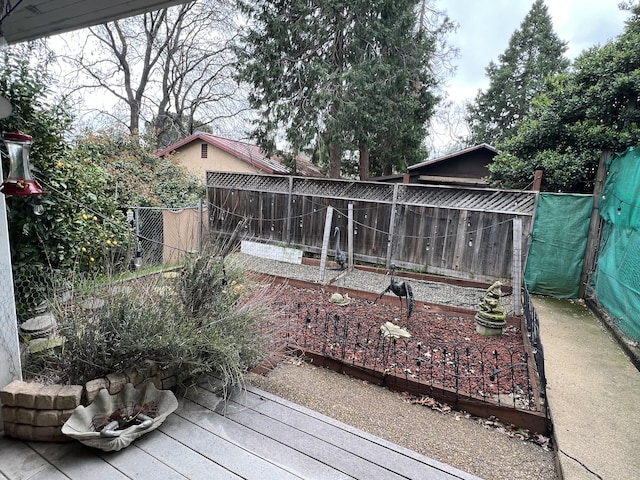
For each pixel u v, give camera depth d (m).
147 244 5.80
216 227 7.83
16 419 1.71
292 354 3.19
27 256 2.89
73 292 2.20
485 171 9.73
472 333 3.74
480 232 5.62
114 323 1.97
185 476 1.55
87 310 2.07
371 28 7.82
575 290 5.02
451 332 3.75
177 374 2.19
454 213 5.80
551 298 5.09
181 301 2.30
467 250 5.75
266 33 8.06
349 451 1.79
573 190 5.92
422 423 2.32
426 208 6.03
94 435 1.59
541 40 16.16
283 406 2.16
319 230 7.03
